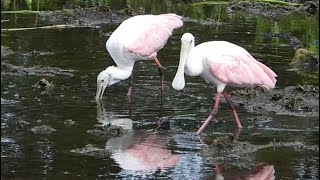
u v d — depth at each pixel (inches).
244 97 563.5
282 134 479.5
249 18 912.3
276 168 418.0
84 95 565.3
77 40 750.5
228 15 930.1
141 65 658.8
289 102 542.9
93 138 465.1
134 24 590.9
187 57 509.4
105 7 887.7
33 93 565.3
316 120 510.3
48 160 424.5
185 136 474.0
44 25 820.0
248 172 410.9
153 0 1032.8
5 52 685.3
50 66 644.7
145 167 414.6
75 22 841.5
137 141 461.4
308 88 580.4
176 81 516.7
